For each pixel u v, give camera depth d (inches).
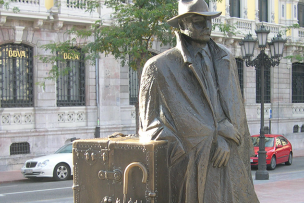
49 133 792.3
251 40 615.8
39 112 791.1
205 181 125.1
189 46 130.7
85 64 825.5
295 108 1234.0
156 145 120.8
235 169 131.2
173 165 124.6
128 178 124.6
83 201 136.6
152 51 924.0
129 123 911.0
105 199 130.2
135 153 124.0
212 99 127.7
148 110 129.4
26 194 503.5
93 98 863.1
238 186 131.6
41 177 644.1
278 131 1171.9
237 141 130.3
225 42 1074.7
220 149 125.7
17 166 747.4
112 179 129.0
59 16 791.1
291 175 610.9
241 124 134.9
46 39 803.4
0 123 751.1
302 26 1251.8
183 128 123.5
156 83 127.5
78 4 745.6
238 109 134.1
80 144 137.2
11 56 771.4
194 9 126.1
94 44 648.4
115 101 880.9
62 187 556.1
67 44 696.4
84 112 853.2
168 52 129.4
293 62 1221.7
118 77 885.2
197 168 122.5
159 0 629.3
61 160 624.4
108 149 129.6
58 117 819.4
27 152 770.2
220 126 127.6
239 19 1080.8
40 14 769.6
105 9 856.9
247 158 138.3
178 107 124.6
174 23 134.7
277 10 1199.6
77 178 138.0
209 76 128.6
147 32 614.9
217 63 132.5
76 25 836.6
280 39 604.4
